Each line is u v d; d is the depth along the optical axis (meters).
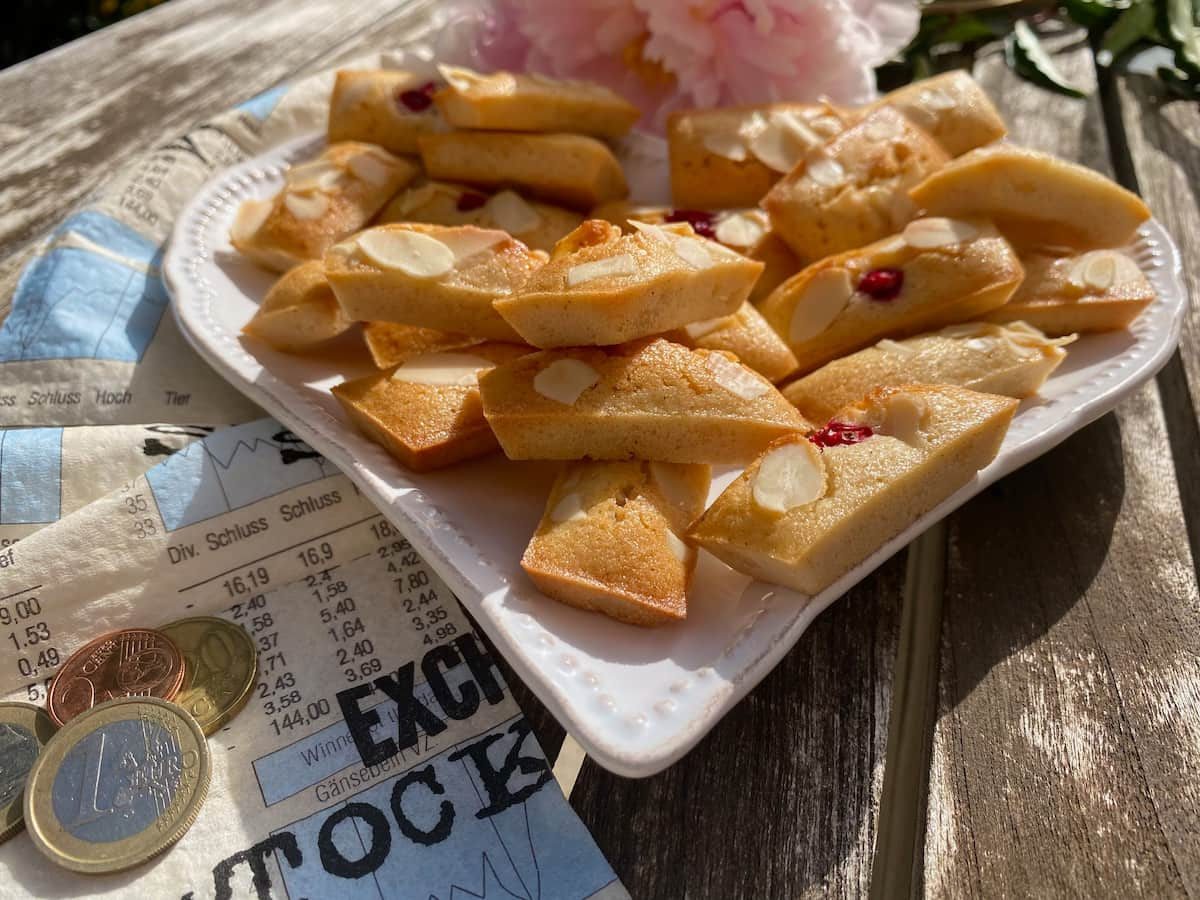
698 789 0.12
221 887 0.11
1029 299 0.17
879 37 0.24
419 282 0.16
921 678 0.13
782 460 0.13
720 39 0.22
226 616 0.14
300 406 0.16
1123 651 0.13
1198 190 0.23
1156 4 0.27
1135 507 0.15
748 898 0.11
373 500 0.14
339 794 0.12
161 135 0.26
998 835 0.12
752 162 0.20
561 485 0.14
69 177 0.24
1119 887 0.11
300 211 0.19
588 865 0.11
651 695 0.11
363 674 0.14
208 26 0.32
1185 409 0.17
